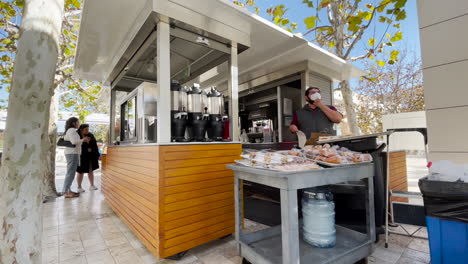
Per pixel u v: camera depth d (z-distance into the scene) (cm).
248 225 269
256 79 436
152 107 238
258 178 159
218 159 224
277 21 418
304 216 189
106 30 254
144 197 212
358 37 383
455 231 128
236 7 221
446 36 181
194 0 207
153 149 194
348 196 228
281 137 401
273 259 160
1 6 378
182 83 412
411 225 249
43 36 133
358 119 1227
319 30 457
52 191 436
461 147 172
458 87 175
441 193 132
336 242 185
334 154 169
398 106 1174
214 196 219
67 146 432
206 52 294
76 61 342
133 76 390
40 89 133
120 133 335
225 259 193
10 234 124
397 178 295
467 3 172
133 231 239
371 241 176
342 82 438
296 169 143
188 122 232
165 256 184
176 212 192
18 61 128
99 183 602
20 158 127
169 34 209
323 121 264
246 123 512
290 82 427
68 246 222
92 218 308
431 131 187
